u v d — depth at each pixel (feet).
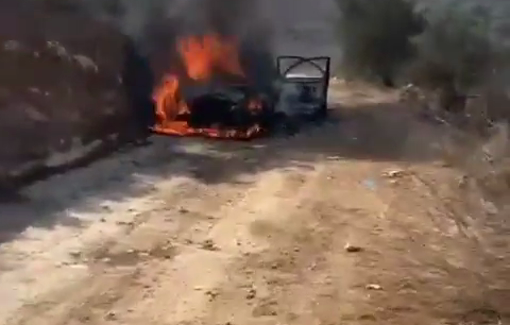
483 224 36.32
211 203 38.06
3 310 23.25
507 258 31.24
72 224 32.94
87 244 30.25
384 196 41.27
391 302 25.67
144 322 22.94
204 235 32.42
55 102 49.19
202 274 27.50
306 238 32.68
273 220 35.27
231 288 26.17
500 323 24.34
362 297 25.95
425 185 44.29
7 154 41.86
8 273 26.43
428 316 24.62
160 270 27.73
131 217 34.58
